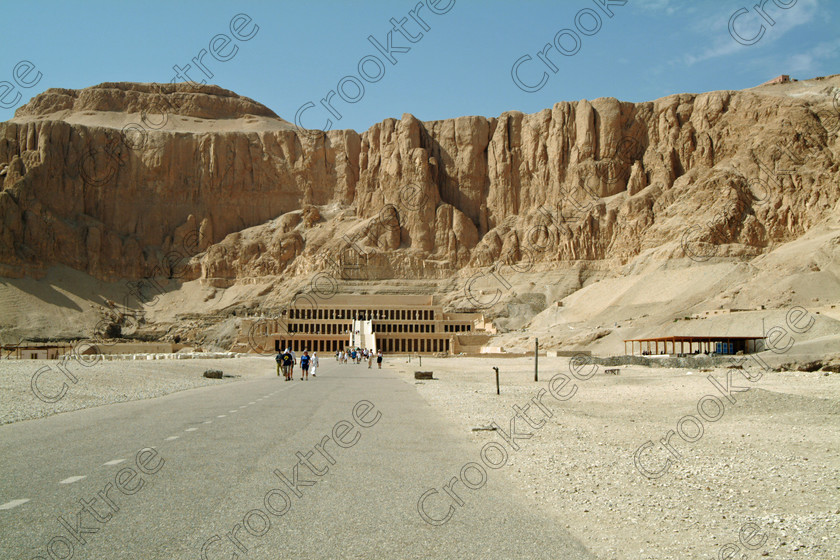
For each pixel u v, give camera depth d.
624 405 31.69
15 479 13.32
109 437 18.84
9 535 9.93
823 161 157.88
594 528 11.25
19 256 185.75
